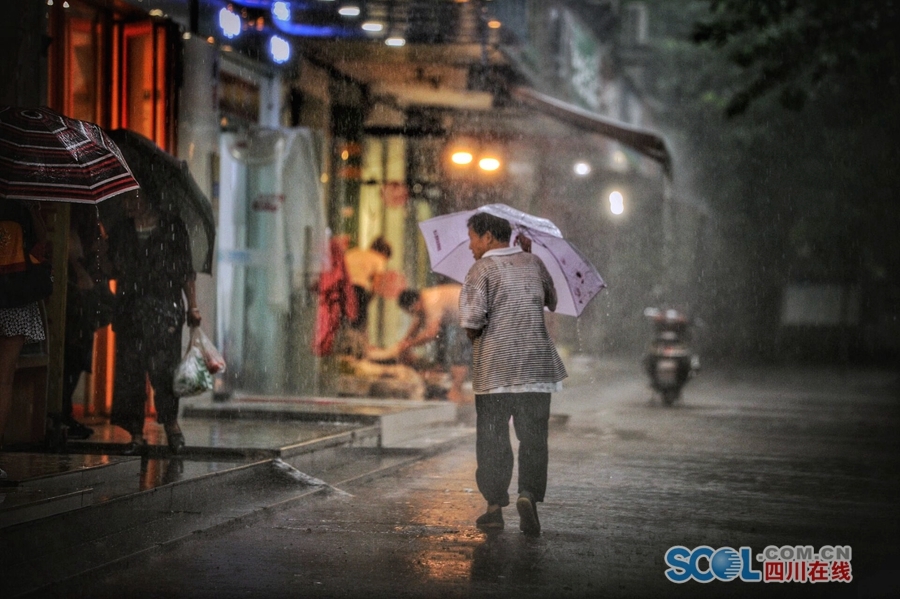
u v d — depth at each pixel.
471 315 16.09
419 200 42.62
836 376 68.00
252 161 28.44
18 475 14.30
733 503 19.28
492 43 32.34
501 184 44.59
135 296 18.50
